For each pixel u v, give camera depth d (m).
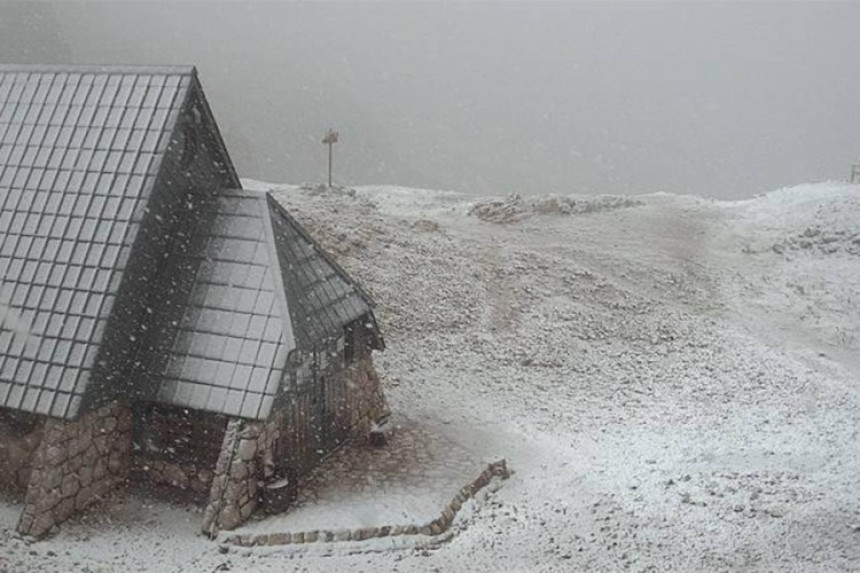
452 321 27.36
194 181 17.98
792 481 18.25
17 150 17.89
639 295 30.45
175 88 17.58
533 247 34.06
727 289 32.09
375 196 44.56
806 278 33.09
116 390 16.66
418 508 17.08
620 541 16.14
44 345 16.08
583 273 31.00
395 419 21.56
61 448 15.86
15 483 16.88
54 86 18.34
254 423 16.25
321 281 18.55
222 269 17.38
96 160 17.34
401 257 30.23
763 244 35.75
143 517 16.64
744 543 15.73
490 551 16.11
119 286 16.23
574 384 24.58
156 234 17.22
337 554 15.90
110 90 17.98
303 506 16.95
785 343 28.31
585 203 39.72
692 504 17.41
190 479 17.31
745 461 19.52
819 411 22.53
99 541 15.81
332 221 31.84
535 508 17.89
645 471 19.22
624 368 25.61
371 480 18.09
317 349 18.03
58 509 15.95
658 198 42.09
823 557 15.00
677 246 35.56
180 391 16.59
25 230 17.06
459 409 22.59
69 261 16.61
